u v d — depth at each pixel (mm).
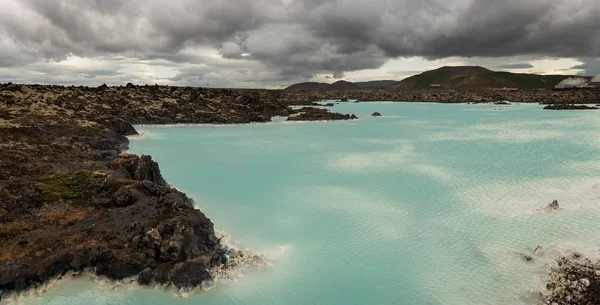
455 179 40719
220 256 22828
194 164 50312
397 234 27484
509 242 25328
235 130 86562
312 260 23875
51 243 22141
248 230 28422
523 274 21500
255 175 44281
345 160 51781
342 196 36094
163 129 87812
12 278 19047
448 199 34375
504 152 54875
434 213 31172
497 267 22422
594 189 34625
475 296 19812
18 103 74000
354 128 88938
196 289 20109
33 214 26250
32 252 21188
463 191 36438
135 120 92938
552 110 129250
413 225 28969
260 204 34125
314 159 52844
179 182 41438
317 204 34000
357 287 20938
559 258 22469
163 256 21281
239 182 41375
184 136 76500
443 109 148750
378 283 21281
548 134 71312
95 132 59562
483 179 40250
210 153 57969
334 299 19875
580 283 19516
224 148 62375
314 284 21203
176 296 19516
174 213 26094
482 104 173250
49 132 53094
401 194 36281
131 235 23469
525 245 24734
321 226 29109
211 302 19375
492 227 27859
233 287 20750
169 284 20141
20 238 22641
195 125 95750
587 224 26906
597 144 58594
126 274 20516
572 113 115000
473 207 32094
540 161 47719
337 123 100875
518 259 23141
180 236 22266
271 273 22266
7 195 27078
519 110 133500
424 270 22500
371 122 102625
